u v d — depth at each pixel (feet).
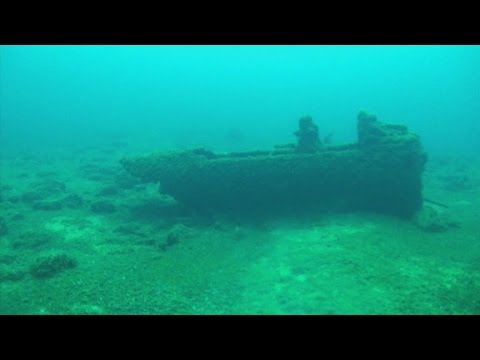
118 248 40.29
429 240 41.70
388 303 29.04
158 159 48.83
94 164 87.25
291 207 50.55
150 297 30.27
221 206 50.14
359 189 49.01
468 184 68.03
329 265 35.55
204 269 35.60
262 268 35.78
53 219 49.34
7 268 33.99
